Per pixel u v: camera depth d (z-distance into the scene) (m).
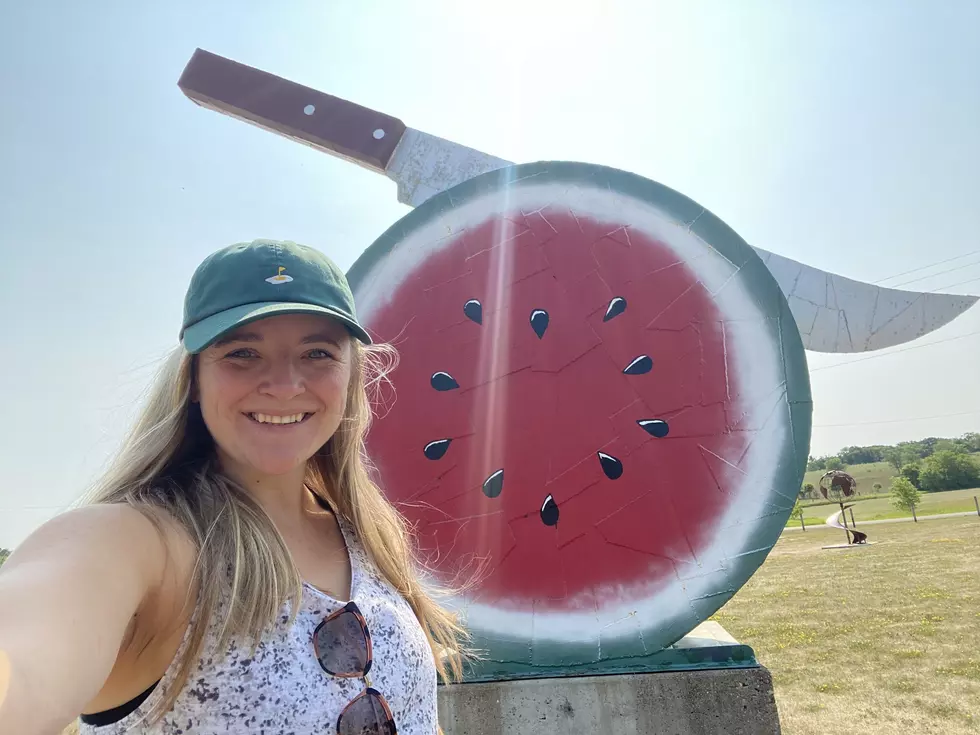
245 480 1.24
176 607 0.98
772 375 2.96
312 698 0.98
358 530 1.46
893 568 12.39
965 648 6.25
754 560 2.80
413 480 3.06
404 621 1.21
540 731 2.63
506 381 3.12
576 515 2.95
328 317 1.17
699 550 2.86
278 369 1.15
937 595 9.20
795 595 10.45
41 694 0.68
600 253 3.22
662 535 2.89
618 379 3.05
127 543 0.91
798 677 5.79
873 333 3.95
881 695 5.06
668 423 2.99
